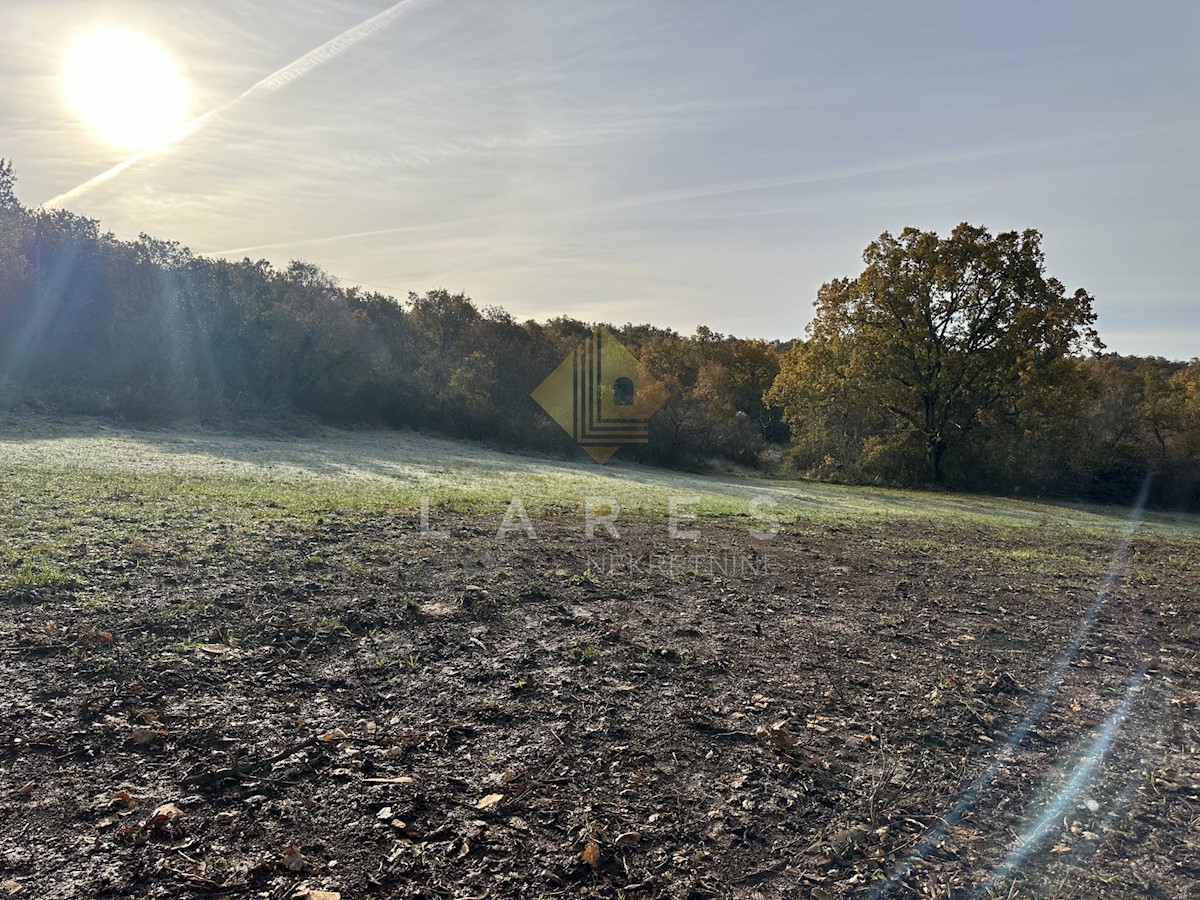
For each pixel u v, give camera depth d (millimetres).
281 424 31250
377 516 12242
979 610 8570
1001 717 5312
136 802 3539
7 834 3215
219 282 32688
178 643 5441
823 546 13195
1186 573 12555
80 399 25938
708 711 5129
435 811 3693
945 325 39188
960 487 39594
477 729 4609
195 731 4234
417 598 7250
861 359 39312
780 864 3486
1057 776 4449
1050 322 37094
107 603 6121
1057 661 6707
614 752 4445
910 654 6664
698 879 3338
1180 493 41156
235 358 31984
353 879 3145
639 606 7727
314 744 4230
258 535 9500
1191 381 45125
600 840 3561
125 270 29797
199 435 26625
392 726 4562
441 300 47406
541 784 4016
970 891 3332
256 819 3506
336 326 35562
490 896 3119
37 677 4664
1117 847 3713
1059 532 20031
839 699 5480
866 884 3359
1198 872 3527
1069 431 40438
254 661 5312
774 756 4508
